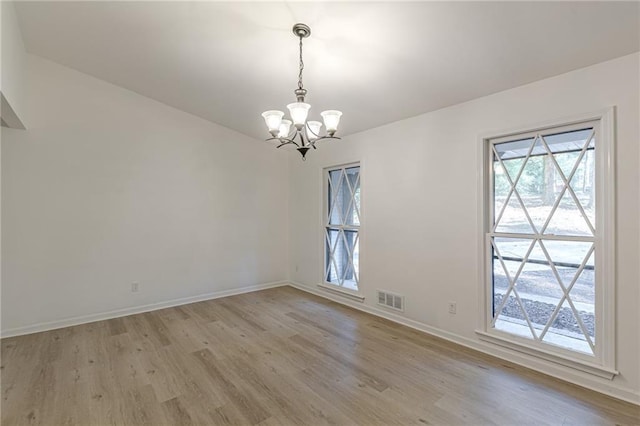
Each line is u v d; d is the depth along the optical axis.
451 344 3.01
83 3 2.45
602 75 2.16
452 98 2.93
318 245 4.78
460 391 2.24
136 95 3.92
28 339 3.13
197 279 4.43
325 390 2.26
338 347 2.96
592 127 2.26
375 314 3.86
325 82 3.08
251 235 4.98
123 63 3.27
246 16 2.34
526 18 1.91
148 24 2.61
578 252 2.33
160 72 3.37
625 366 2.09
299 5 2.15
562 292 2.41
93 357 2.75
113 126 3.78
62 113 3.47
